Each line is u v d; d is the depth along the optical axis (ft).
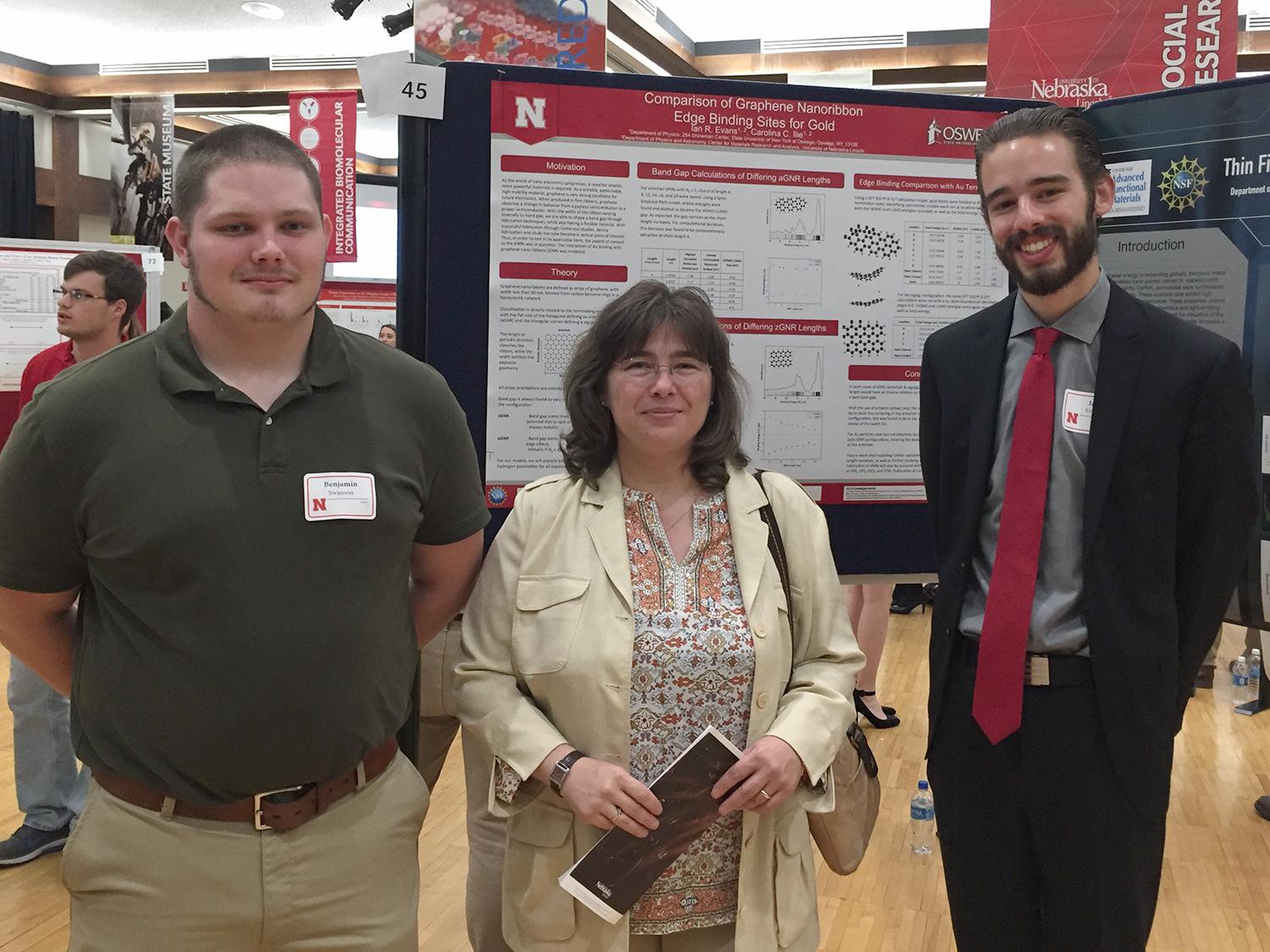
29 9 29.89
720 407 5.35
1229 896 9.49
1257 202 7.34
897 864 10.14
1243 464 5.47
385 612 4.82
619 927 4.87
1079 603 5.60
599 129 7.32
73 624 5.14
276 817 4.64
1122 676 5.44
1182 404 5.42
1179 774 12.51
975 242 8.00
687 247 7.53
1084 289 5.68
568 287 7.38
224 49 33.30
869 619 14.19
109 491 4.33
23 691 10.00
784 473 7.89
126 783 4.60
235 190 4.33
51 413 4.38
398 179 7.18
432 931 8.84
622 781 4.64
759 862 5.03
